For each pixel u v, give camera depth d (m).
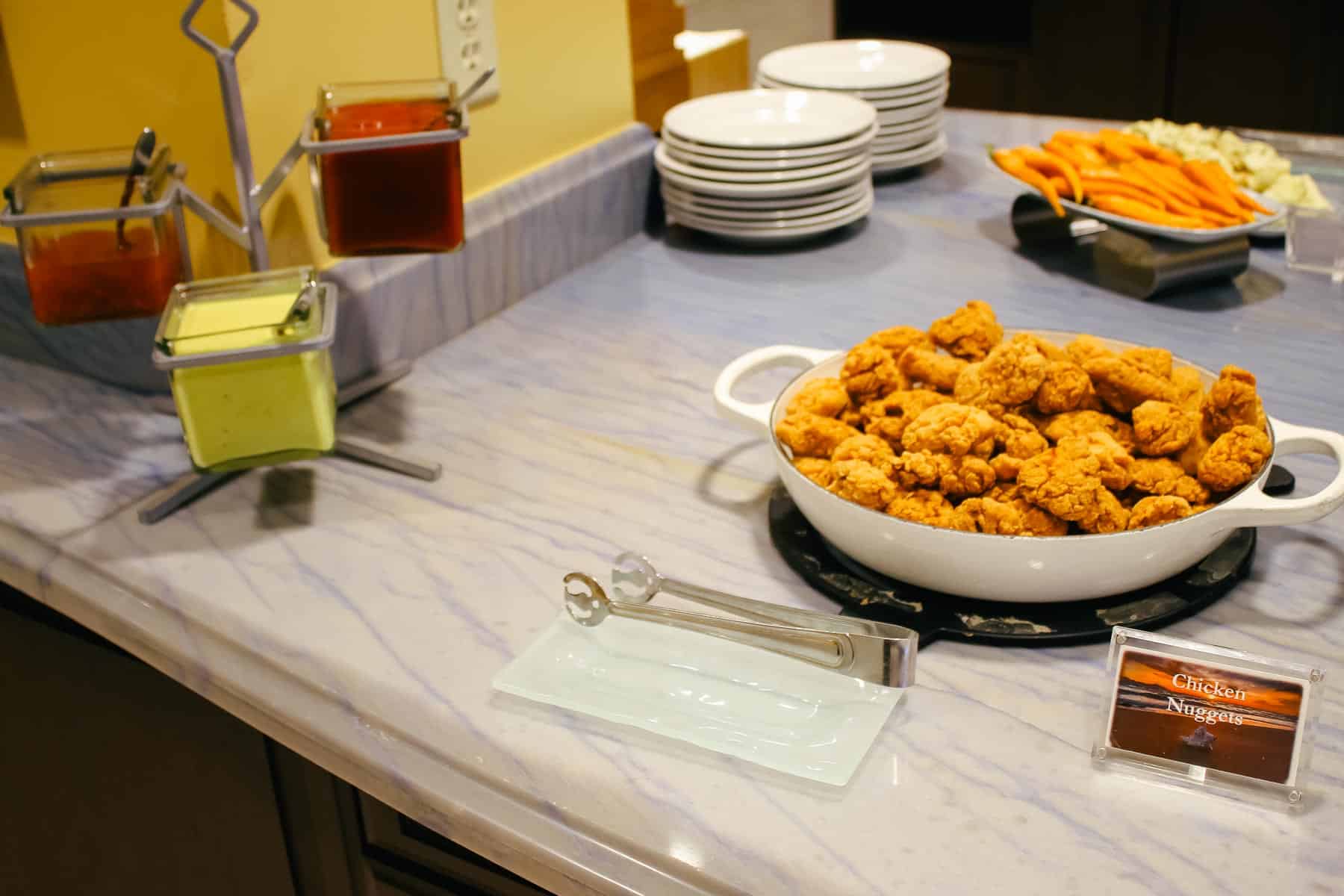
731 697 0.69
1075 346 0.84
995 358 0.80
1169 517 0.72
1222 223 1.25
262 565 0.85
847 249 1.41
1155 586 0.77
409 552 0.86
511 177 1.30
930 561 0.73
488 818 0.65
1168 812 0.61
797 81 1.57
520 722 0.69
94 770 1.05
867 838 0.60
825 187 1.36
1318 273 1.29
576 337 1.22
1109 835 0.60
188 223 1.05
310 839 0.92
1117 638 0.64
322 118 0.90
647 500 0.92
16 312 1.17
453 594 0.81
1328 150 1.53
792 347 0.92
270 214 1.03
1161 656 0.63
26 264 0.89
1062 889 0.57
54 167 0.89
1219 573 0.78
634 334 1.22
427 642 0.77
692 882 0.59
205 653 0.78
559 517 0.90
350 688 0.73
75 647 0.98
